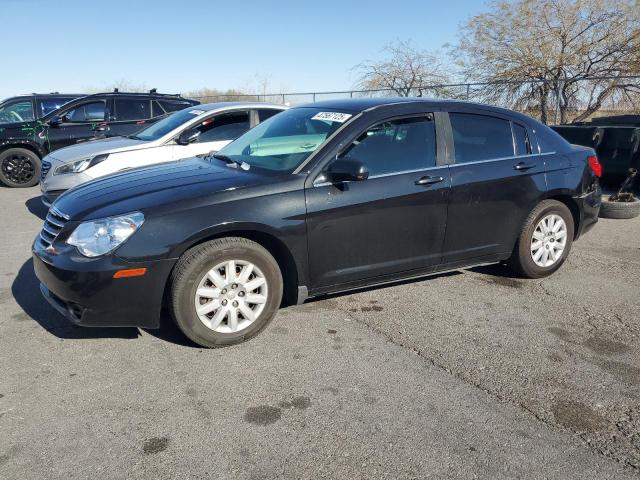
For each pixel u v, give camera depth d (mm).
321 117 4348
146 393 3143
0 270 5293
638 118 8852
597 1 16203
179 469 2521
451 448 2678
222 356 3582
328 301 4508
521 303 4492
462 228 4449
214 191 3617
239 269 3678
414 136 4277
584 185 5070
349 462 2572
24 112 11922
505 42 17500
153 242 3391
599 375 3361
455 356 3594
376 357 3580
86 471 2504
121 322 3445
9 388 3180
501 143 4684
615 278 5082
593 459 2609
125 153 7086
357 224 3965
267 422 2877
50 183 7125
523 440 2742
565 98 14914
